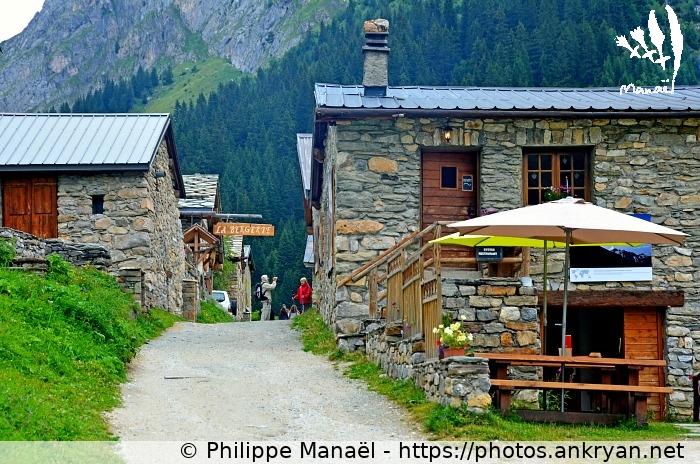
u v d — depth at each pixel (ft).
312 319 64.49
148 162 67.72
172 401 36.83
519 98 57.26
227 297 117.80
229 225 104.94
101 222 68.54
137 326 54.29
